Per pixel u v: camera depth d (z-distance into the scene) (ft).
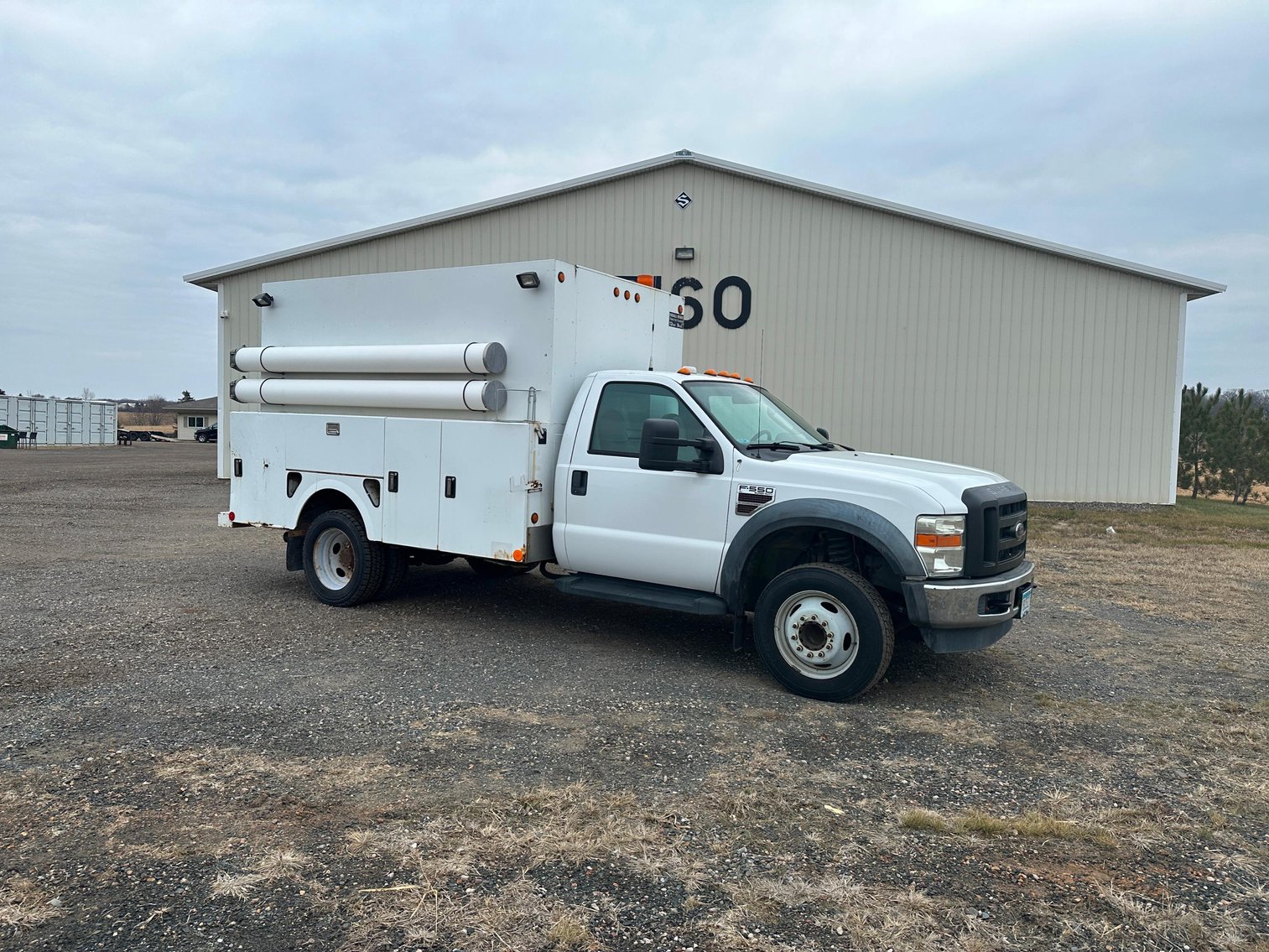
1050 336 49.78
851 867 10.77
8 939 8.93
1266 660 20.89
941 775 13.78
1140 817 12.35
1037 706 17.30
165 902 9.68
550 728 15.35
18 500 54.03
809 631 17.49
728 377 22.39
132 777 12.93
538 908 9.70
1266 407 73.00
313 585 24.93
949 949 9.07
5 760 13.44
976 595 16.55
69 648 19.70
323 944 8.96
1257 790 13.37
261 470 26.04
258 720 15.40
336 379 24.52
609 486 20.29
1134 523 44.01
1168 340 48.57
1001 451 50.75
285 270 61.62
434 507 22.29
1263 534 41.37
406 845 11.02
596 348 22.56
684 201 54.03
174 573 29.32
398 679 17.97
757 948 9.04
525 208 56.75
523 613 24.39
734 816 12.10
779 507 17.92
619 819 11.87
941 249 50.67
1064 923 9.61
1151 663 20.52
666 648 21.08
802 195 52.42
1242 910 9.93
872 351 51.98
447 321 22.58
